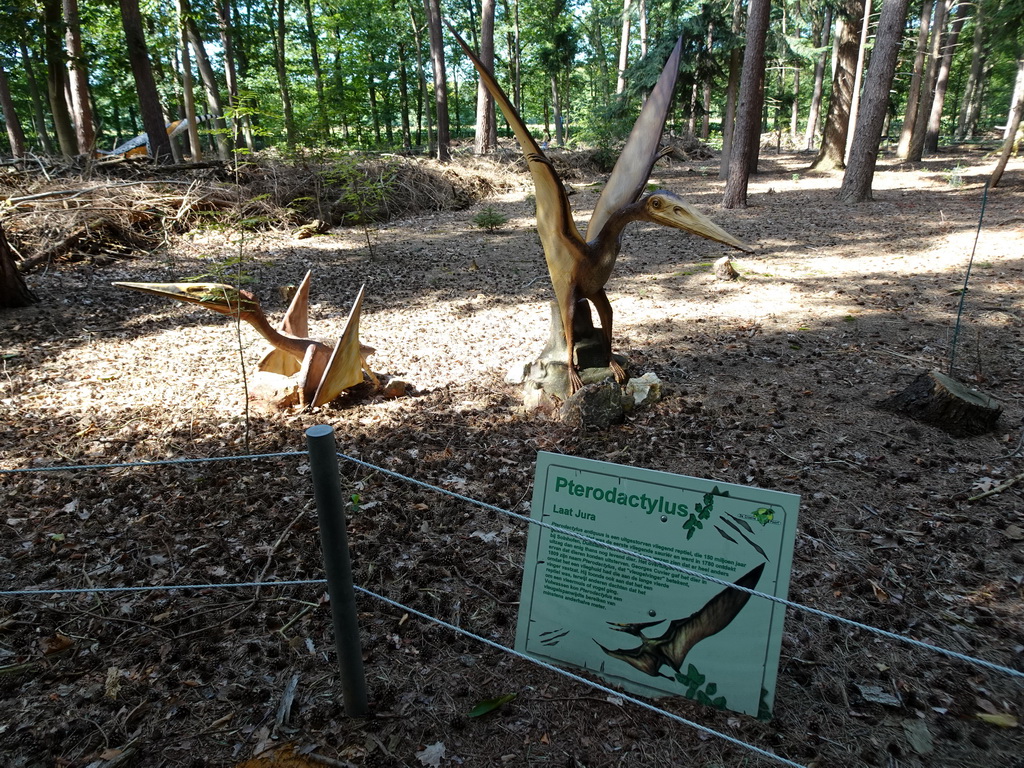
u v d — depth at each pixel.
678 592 2.36
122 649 2.78
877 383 5.57
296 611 3.01
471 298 8.97
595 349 5.10
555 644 2.57
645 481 2.35
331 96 16.47
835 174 21.31
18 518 3.73
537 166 4.26
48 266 9.60
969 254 9.86
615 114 22.89
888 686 2.55
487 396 5.55
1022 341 6.33
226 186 12.96
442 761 2.25
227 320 7.86
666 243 12.30
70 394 5.59
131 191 11.84
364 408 5.34
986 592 3.06
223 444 4.68
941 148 29.84
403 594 3.11
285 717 2.42
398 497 3.98
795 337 6.85
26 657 2.73
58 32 14.05
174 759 2.27
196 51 18.06
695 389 5.55
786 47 20.45
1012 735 2.32
